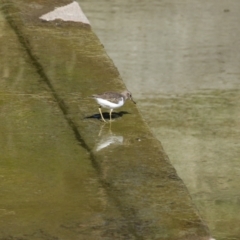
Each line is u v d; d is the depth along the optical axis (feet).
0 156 36.70
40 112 41.39
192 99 46.68
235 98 46.91
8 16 53.88
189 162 39.55
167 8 60.54
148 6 60.90
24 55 48.16
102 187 34.04
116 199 33.01
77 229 30.63
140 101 46.19
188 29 56.80
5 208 32.14
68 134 39.14
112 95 40.47
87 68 46.62
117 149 37.65
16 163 36.09
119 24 57.52
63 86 44.29
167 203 32.71
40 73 45.88
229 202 35.96
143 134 39.52
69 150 37.47
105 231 30.50
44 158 36.63
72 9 54.95
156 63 51.42
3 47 49.21
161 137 42.01
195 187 37.17
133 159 36.70
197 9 60.29
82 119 40.83
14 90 43.73
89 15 59.06
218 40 55.11
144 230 30.60
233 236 33.19
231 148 41.01
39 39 50.47
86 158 36.70
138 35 55.72
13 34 51.13
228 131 42.86
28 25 52.47
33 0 56.34
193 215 31.78
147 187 34.04
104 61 47.75
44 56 48.03
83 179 34.71
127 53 52.85
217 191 36.88
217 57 52.54
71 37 51.03
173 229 30.68
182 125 43.42
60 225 30.91
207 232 30.55
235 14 59.31
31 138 38.60
